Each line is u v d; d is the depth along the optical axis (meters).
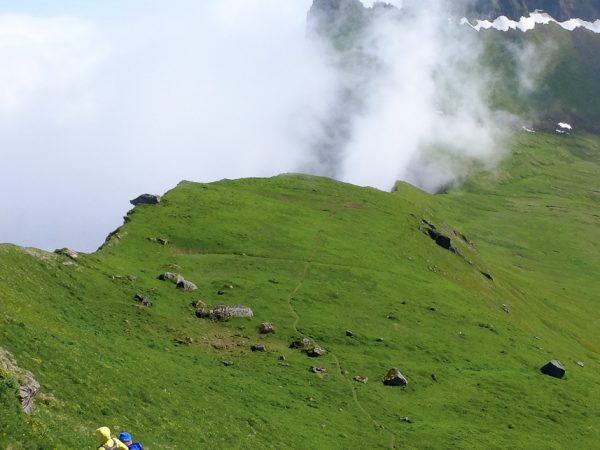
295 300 115.19
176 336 91.38
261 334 100.25
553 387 103.12
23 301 72.19
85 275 96.62
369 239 160.12
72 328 70.75
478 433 82.44
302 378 88.00
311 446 67.56
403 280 138.00
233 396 74.19
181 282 109.81
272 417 71.94
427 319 120.69
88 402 48.53
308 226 158.50
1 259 84.56
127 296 97.44
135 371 63.34
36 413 39.88
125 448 31.31
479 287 164.12
